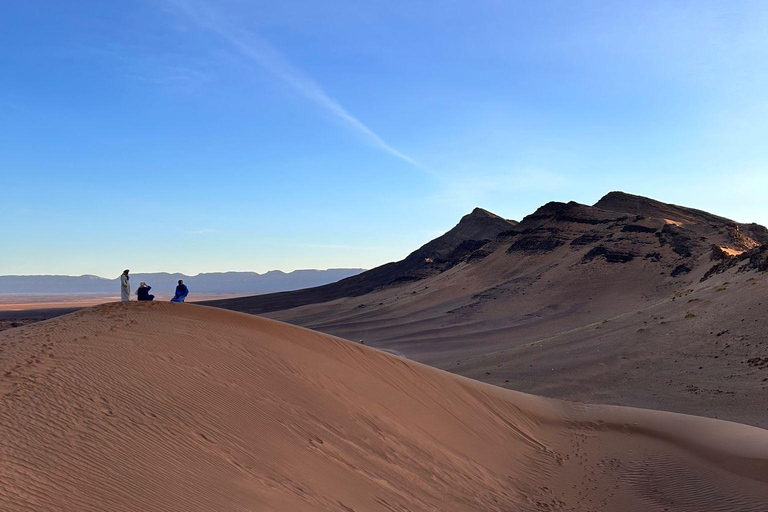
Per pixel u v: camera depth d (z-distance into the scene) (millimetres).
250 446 10336
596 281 120688
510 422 22719
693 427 24094
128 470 7965
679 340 52312
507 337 93562
